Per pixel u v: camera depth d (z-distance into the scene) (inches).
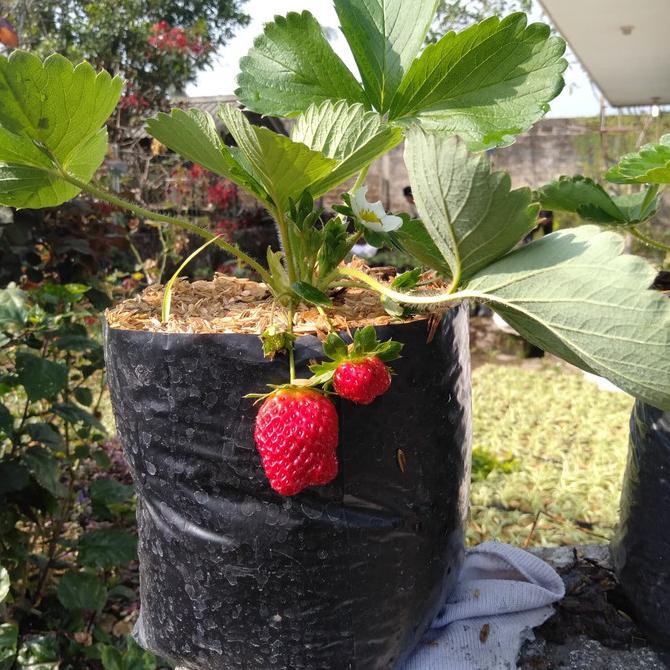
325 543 12.1
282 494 10.9
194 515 12.5
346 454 11.8
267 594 12.4
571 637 15.6
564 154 119.8
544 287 10.1
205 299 14.1
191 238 81.2
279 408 10.5
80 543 26.0
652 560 14.7
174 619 13.4
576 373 73.8
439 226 10.7
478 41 14.1
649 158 13.5
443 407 13.0
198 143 12.1
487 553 17.3
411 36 15.3
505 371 73.9
